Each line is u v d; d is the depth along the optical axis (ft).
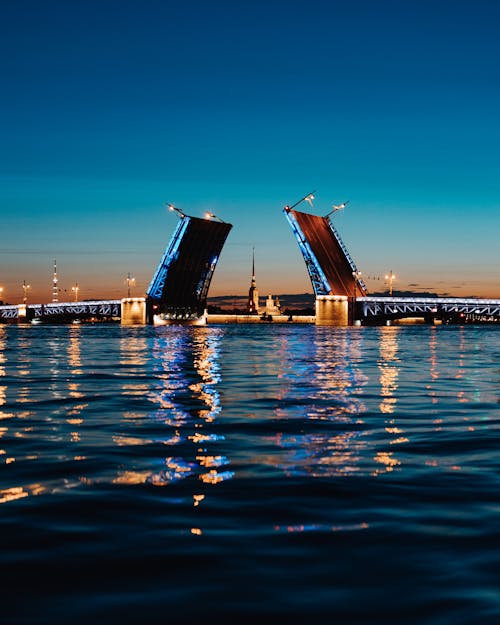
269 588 15.79
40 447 34.12
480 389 65.98
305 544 18.79
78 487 25.49
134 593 15.52
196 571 16.83
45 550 18.31
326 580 16.25
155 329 491.31
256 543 18.89
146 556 17.87
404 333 384.68
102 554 18.01
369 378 79.41
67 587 15.85
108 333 371.97
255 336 310.04
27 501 23.39
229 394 60.75
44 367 98.73
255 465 29.58
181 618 14.28
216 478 26.96
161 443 35.27
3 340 244.83
